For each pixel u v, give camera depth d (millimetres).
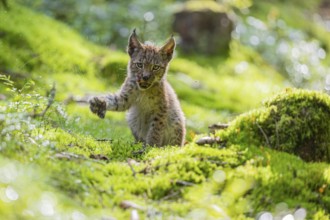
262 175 8773
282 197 8586
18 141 8562
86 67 21078
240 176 8664
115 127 15977
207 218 7512
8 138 8359
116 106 12672
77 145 10258
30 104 10469
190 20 29344
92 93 18938
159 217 7523
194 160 8992
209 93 23625
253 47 32312
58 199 7238
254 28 33438
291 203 8500
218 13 29797
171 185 8453
